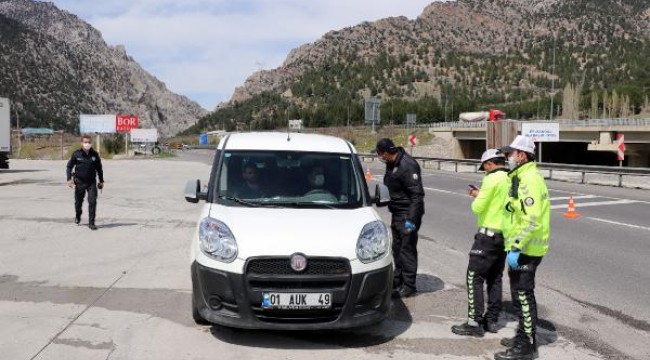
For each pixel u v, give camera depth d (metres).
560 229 12.54
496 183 5.48
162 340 5.33
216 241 5.23
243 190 6.09
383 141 6.77
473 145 89.44
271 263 5.08
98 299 6.61
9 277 7.57
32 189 20.42
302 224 5.40
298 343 5.34
